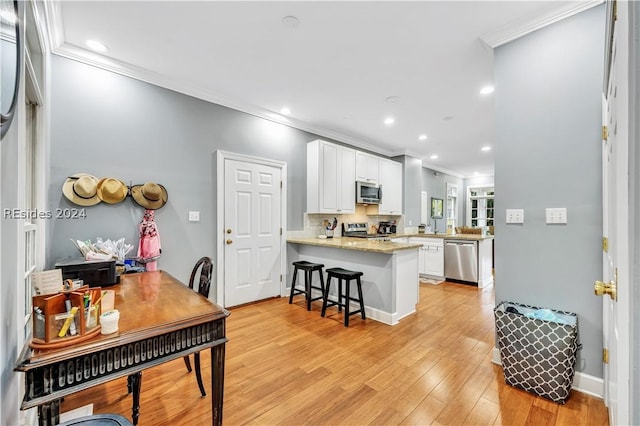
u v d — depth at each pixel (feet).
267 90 10.43
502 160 6.93
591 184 5.81
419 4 6.21
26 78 5.27
